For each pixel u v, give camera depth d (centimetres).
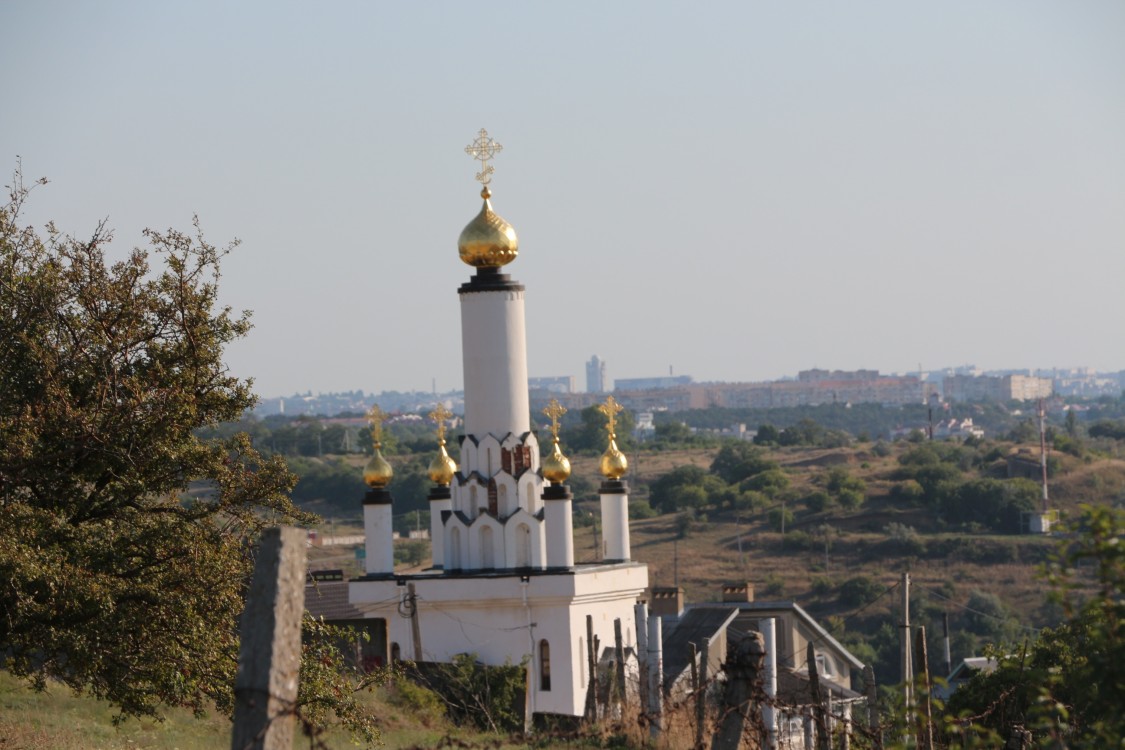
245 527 5019
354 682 5912
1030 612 16212
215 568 4775
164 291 5025
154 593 4600
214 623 4747
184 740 5875
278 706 2644
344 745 5931
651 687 6838
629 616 10125
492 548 9825
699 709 5684
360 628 9519
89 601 4422
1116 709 2891
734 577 18125
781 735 5759
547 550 9756
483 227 10094
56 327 4981
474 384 10050
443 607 9675
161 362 5016
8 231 5062
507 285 10050
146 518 4897
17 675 4662
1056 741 3064
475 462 9956
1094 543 2819
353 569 17762
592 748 6125
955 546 17900
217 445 5075
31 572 4275
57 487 4841
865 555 18312
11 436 4591
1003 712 4400
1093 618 2989
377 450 9962
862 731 4219
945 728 3388
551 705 9556
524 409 10069
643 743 6072
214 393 5128
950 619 15900
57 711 5919
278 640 2655
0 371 4925
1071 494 19850
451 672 8344
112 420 4784
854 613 16162
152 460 4884
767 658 5828
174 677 4584
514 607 9600
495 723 7831
